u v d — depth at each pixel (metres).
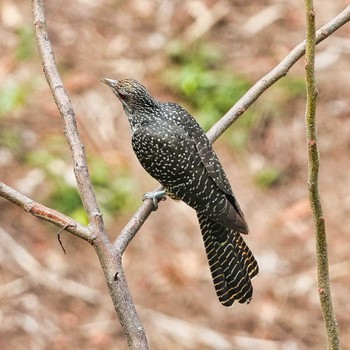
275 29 17.38
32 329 13.19
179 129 8.73
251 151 15.55
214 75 16.11
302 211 15.01
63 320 13.38
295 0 17.92
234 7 17.70
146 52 16.88
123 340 13.23
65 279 13.87
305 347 13.24
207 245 8.12
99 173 14.74
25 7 17.28
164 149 8.60
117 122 15.70
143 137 8.76
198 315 13.69
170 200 14.98
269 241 14.75
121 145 15.34
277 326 13.55
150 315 13.61
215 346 13.23
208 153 8.55
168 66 16.52
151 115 8.90
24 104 15.86
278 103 15.95
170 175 8.50
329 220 15.01
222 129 8.21
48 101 15.98
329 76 16.62
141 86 8.98
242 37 17.16
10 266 13.95
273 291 14.07
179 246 14.57
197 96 15.80
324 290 5.56
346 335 13.38
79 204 14.31
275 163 15.47
